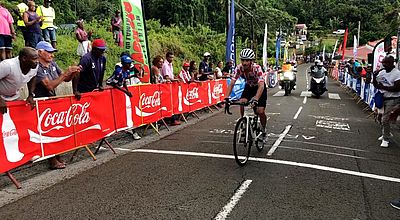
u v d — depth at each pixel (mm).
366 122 9453
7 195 4137
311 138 7262
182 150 6215
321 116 10367
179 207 3756
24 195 4129
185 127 8625
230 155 5883
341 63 31031
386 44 11086
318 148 6422
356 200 4000
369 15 78250
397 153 6188
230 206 3785
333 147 6520
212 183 4496
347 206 3830
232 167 5195
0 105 4133
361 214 3631
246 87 5855
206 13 37375
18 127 4449
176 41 26250
